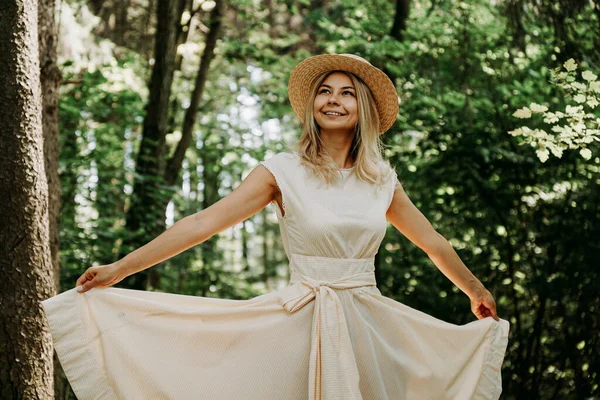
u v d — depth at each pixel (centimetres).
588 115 482
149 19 1204
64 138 828
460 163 748
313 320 290
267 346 290
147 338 288
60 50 927
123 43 1203
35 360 350
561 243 694
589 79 476
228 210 297
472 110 731
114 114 951
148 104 898
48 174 500
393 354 299
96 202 832
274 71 1098
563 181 700
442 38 810
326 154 311
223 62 1308
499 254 755
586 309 676
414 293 810
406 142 841
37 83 360
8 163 347
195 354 288
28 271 350
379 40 865
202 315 291
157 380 284
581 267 680
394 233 865
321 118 314
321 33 987
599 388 670
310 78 332
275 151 1105
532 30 715
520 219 738
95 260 764
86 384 284
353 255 299
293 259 301
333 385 281
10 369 345
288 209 300
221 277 1202
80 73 901
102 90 862
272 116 1268
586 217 688
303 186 302
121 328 289
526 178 721
